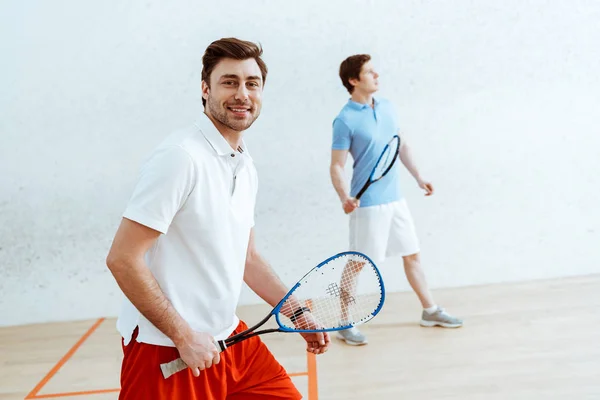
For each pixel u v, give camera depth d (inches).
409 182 171.8
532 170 173.3
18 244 168.1
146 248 57.4
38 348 149.4
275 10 166.6
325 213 171.0
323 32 167.6
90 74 165.6
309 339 70.8
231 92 60.2
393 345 133.2
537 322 140.9
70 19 164.4
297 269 171.3
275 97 168.1
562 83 171.9
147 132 167.9
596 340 127.7
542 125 172.6
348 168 170.7
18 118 165.2
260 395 68.6
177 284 61.1
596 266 176.1
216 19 166.2
